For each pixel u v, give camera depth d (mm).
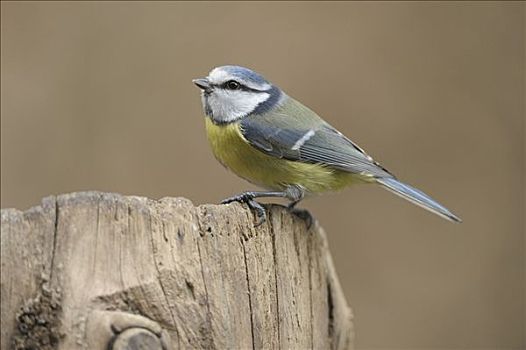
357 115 13508
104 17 13250
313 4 13898
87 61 13008
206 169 12734
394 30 13930
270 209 6484
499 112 13984
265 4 13797
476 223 13492
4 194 12148
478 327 13039
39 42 12945
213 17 13648
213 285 5410
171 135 12883
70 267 4988
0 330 4906
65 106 12711
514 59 14234
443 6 14188
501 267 13422
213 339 5320
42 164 12375
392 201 13102
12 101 12578
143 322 5023
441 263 12992
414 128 13625
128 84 13016
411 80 13773
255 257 5965
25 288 4941
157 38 13344
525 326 13234
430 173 13531
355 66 13664
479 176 13734
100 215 5109
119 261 5094
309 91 13492
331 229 12930
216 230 5555
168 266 5203
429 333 12820
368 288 12797
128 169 12570
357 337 12664
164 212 5332
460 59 14117
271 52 13594
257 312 5832
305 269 6801
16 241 4980
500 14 14367
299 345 6422
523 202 13617
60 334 4898
